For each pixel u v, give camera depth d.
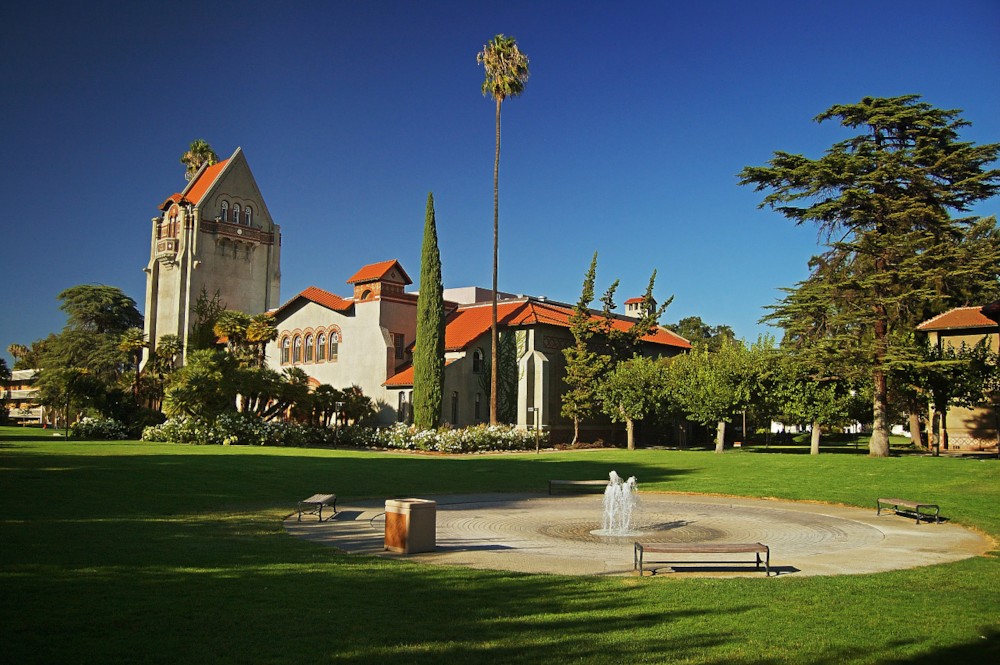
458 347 49.66
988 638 8.05
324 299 55.09
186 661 6.69
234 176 74.81
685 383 44.00
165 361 57.22
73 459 27.30
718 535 16.19
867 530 17.03
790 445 57.22
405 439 44.59
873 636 8.06
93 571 10.12
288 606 8.66
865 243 35.31
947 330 45.41
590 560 12.89
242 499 19.89
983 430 46.09
